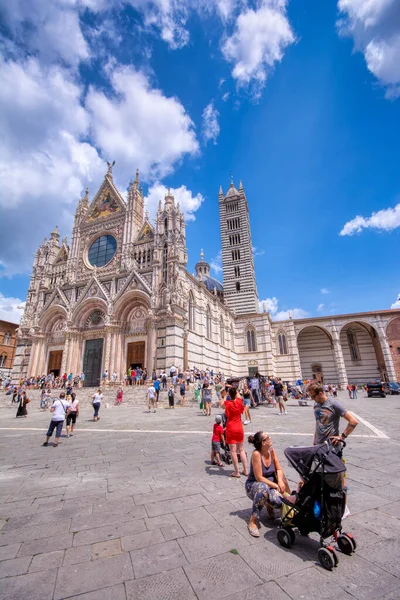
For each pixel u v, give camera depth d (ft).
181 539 17.87
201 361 151.94
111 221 172.04
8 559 16.33
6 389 154.10
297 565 15.35
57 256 185.78
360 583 13.84
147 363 128.57
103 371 139.44
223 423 33.27
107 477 29.14
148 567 15.37
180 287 135.44
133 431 53.26
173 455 36.14
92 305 153.38
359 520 19.38
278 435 44.29
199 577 14.49
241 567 15.23
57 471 31.78
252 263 262.88
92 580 14.49
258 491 18.89
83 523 20.15
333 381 212.02
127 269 150.41
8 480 29.22
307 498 16.80
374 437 42.55
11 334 223.71
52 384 133.39
